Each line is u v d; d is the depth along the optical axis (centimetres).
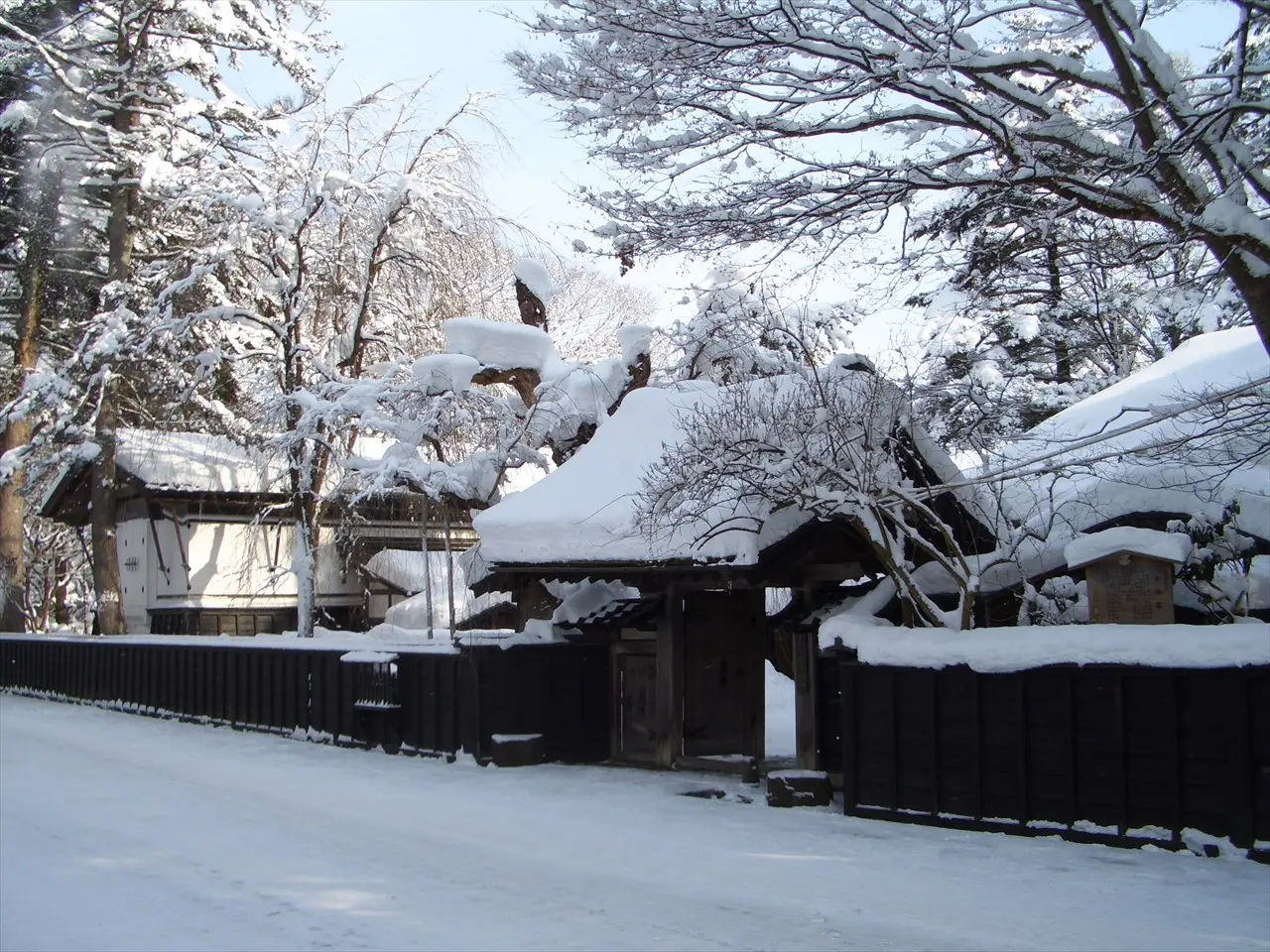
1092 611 1229
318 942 816
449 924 865
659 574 1644
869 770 1294
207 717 2378
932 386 1480
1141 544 1195
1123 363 2834
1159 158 1156
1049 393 2884
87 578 5388
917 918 871
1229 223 1120
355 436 2562
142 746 1995
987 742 1205
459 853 1119
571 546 1606
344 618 3444
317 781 1579
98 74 3334
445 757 1786
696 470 1347
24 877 1019
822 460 1302
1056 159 1263
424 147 2794
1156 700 1105
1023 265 1705
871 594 1510
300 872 1038
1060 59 1221
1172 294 1708
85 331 3344
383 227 2700
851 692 1312
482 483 2202
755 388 1580
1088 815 1138
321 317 2956
